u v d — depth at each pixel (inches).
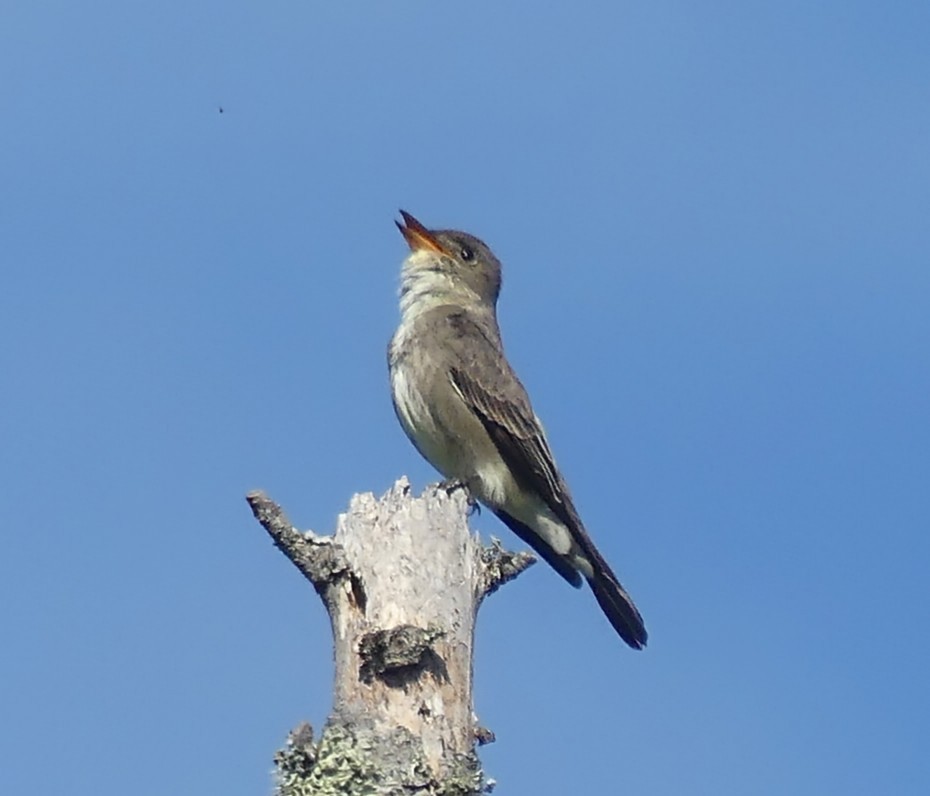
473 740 449.7
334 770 433.7
